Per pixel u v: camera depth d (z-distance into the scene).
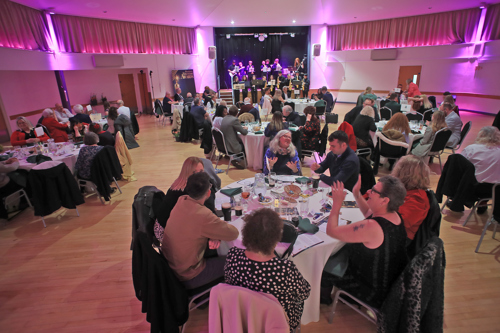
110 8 8.57
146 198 2.32
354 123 4.85
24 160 3.90
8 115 7.52
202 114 7.32
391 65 12.30
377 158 4.76
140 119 11.39
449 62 10.84
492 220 2.76
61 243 3.21
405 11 10.52
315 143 5.31
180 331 2.05
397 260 1.67
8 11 7.00
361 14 11.03
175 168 5.51
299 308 1.54
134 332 2.09
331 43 13.62
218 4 9.50
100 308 2.32
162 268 1.69
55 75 9.14
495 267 2.66
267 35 15.29
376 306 1.80
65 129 5.23
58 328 2.14
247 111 6.56
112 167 4.12
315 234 1.97
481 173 3.05
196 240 1.80
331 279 2.00
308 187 2.68
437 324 1.68
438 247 1.56
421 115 6.10
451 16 10.44
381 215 1.65
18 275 2.71
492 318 2.13
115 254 3.01
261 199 2.40
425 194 2.04
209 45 13.17
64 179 3.52
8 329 2.14
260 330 1.27
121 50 10.74
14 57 7.02
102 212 3.90
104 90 11.52
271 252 1.36
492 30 9.60
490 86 9.77
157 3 8.53
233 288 1.24
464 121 8.87
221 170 5.31
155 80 11.94
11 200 3.75
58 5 7.76
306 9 10.44
